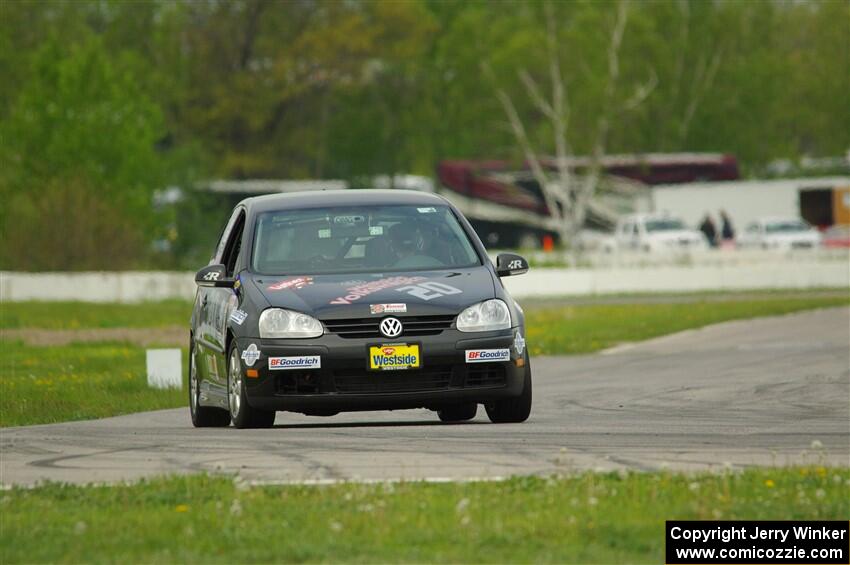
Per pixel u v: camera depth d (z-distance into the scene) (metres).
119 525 30.25
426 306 48.81
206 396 55.12
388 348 48.25
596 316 135.00
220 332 52.03
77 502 33.25
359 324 48.53
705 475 35.53
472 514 30.58
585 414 57.06
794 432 48.56
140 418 61.00
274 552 27.30
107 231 184.12
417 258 51.66
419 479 36.06
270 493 33.75
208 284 52.16
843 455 41.41
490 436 46.59
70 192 185.00
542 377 80.12
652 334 112.00
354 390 48.44
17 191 199.75
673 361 87.94
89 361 93.00
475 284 50.25
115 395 71.81
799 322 118.69
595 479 35.00
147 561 26.98
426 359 48.44
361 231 52.53
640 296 181.62
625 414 56.97
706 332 112.81
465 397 48.84
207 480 35.81
